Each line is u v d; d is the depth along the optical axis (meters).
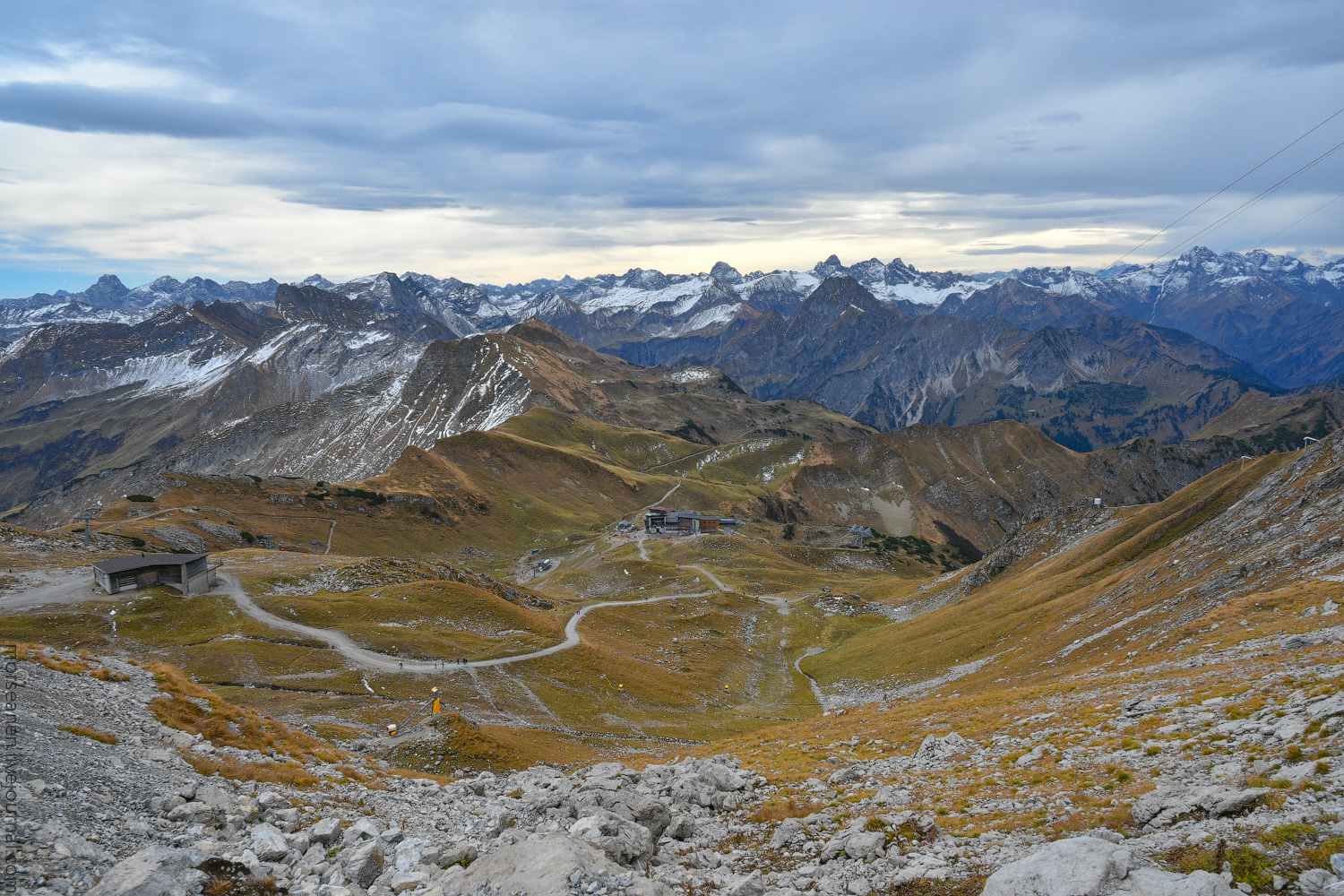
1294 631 54.28
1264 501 100.69
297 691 95.19
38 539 149.00
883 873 22.08
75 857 17.30
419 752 67.75
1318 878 15.99
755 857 25.89
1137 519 155.12
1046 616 119.50
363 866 21.00
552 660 125.88
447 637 128.25
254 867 19.50
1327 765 21.81
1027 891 17.88
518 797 36.34
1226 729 29.83
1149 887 16.81
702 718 116.56
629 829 26.00
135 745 28.89
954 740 43.34
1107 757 31.80
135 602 117.94
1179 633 69.44
